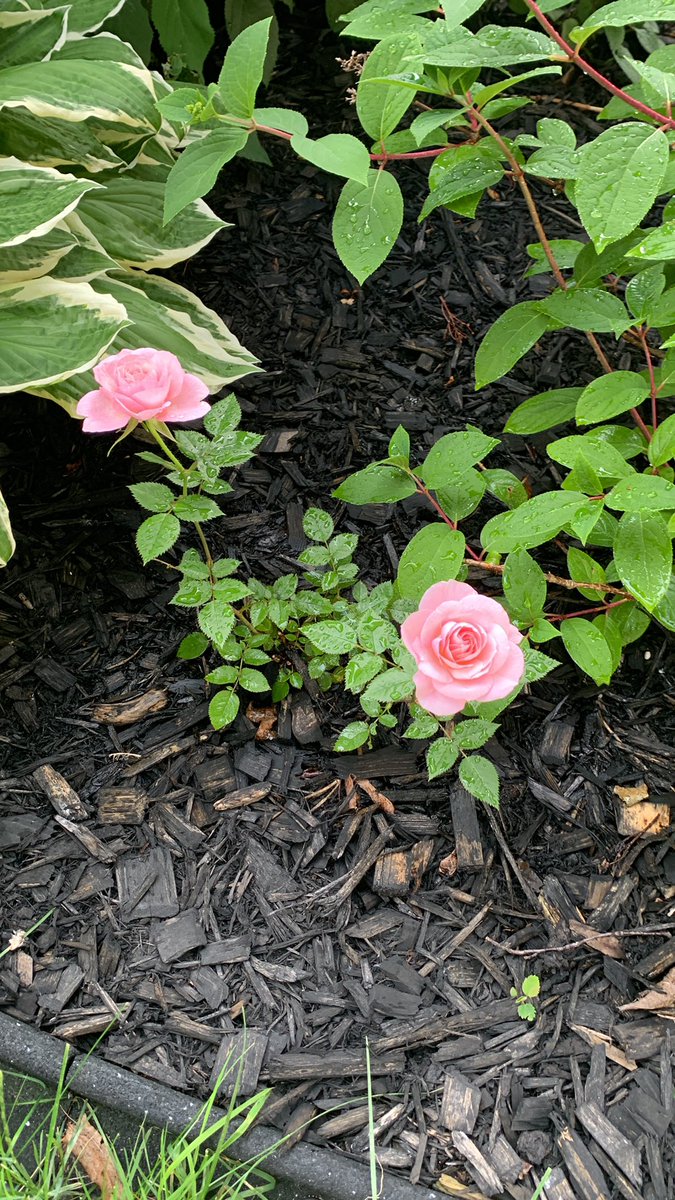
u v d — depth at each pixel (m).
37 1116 0.68
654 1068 0.68
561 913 0.73
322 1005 0.71
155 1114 0.67
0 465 0.92
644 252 0.60
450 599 0.61
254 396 0.96
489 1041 0.69
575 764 0.79
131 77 0.78
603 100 1.13
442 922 0.74
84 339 0.76
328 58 1.17
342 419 0.94
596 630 0.71
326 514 0.79
